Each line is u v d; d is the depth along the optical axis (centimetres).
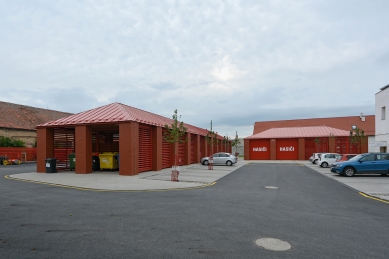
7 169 2283
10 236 542
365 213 750
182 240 522
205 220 663
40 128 1930
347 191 1138
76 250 471
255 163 3259
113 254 454
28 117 4166
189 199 938
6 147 3238
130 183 1341
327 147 3816
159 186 1253
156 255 450
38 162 1909
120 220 659
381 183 1388
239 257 444
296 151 3991
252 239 530
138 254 455
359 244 507
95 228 596
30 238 530
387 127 2391
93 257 442
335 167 1758
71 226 610
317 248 486
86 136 1773
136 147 1695
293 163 3231
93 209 777
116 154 1925
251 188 1215
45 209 776
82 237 537
